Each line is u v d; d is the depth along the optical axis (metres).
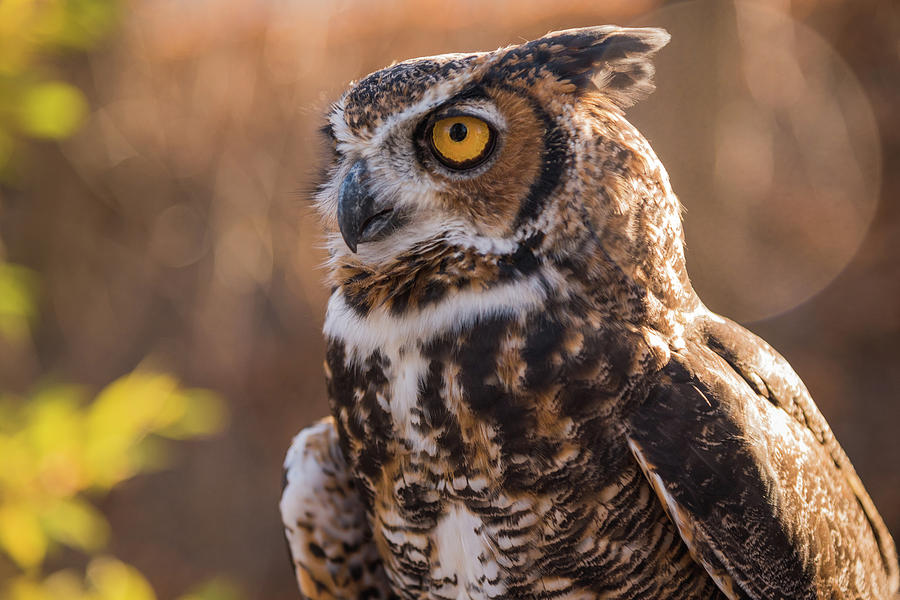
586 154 2.91
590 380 2.90
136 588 3.19
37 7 3.17
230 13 5.94
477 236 2.92
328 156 2.98
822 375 5.93
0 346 5.59
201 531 5.91
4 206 6.11
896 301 6.02
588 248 2.91
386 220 2.93
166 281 6.14
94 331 6.16
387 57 5.69
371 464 2.94
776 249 5.83
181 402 3.19
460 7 5.59
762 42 5.29
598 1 5.29
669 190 2.93
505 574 2.93
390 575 2.98
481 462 2.91
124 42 5.86
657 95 4.87
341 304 2.95
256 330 5.97
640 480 2.91
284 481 3.01
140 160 6.11
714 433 2.91
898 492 5.63
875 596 3.00
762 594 2.93
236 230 5.99
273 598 5.80
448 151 2.92
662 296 2.92
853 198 6.11
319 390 5.88
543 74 2.91
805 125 5.86
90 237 6.20
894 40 6.12
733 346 2.96
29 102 3.17
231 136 6.00
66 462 3.12
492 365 2.91
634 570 2.92
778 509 2.92
